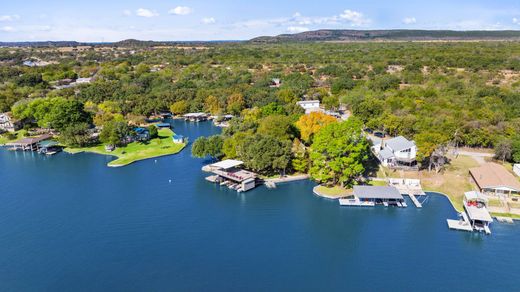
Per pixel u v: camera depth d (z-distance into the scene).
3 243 81.31
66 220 91.56
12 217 93.38
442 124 139.12
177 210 96.81
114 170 127.56
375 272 71.06
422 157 112.31
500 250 77.25
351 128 107.31
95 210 96.81
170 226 88.62
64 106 168.12
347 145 103.38
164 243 81.25
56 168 130.75
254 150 114.44
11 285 67.81
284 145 118.31
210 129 183.75
